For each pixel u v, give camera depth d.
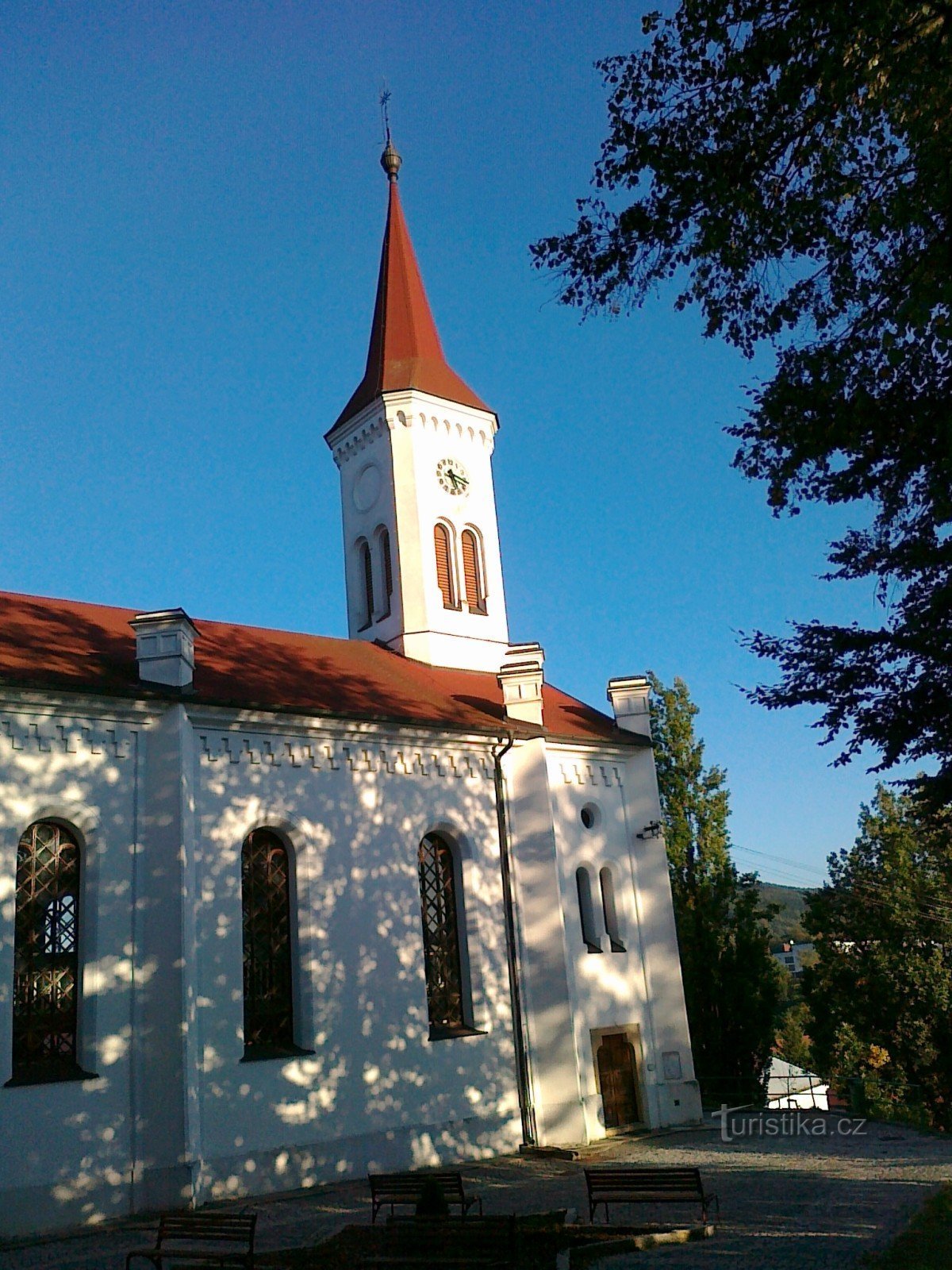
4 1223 18.50
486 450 39.19
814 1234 15.62
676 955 30.66
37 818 21.03
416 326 39.81
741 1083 37.09
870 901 48.25
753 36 12.64
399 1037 25.06
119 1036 20.78
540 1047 27.58
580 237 13.95
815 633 15.18
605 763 31.86
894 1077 46.97
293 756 25.11
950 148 11.17
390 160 43.50
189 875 22.19
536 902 28.52
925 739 14.91
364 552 38.59
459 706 30.77
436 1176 17.78
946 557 14.39
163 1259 15.99
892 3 10.92
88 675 22.73
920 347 12.68
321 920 24.56
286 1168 22.31
